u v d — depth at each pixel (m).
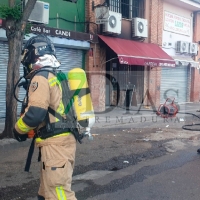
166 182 4.93
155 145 7.61
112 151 6.94
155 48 14.38
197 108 14.60
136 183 4.86
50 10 10.49
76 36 10.88
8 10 6.84
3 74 9.68
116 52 11.54
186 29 17.50
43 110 2.39
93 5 11.65
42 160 2.55
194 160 6.29
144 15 14.31
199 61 18.61
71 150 2.62
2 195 4.29
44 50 2.60
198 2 16.94
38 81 2.44
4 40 9.32
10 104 7.29
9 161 5.97
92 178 5.07
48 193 2.53
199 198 4.29
